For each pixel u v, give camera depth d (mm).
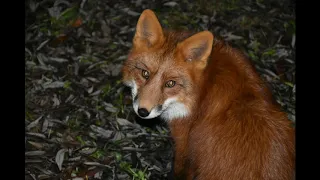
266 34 9117
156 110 4867
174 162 5633
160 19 9445
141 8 9680
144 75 4988
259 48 8797
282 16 9648
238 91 4758
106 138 6449
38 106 6930
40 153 5953
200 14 9680
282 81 7836
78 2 9602
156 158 6199
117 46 8547
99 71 7871
